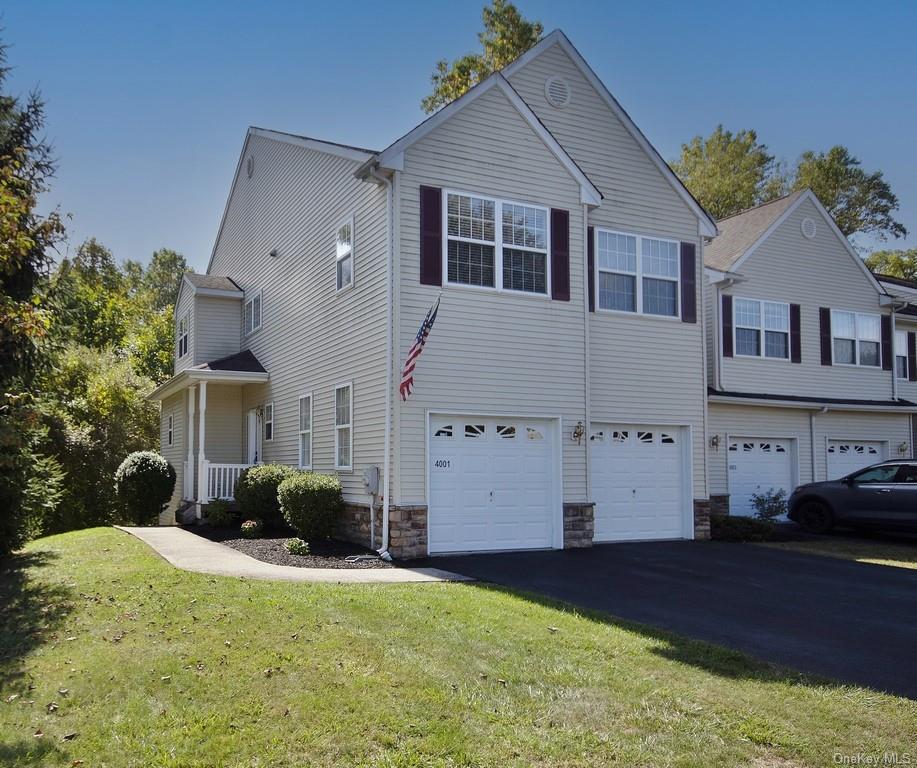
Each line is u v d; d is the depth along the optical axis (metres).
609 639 6.90
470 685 5.61
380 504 12.33
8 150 15.47
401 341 12.25
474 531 12.73
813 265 21.03
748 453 19.33
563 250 13.90
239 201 22.48
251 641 6.56
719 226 23.03
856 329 21.58
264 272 19.80
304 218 16.88
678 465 15.41
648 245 15.45
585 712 5.18
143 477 17.83
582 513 13.63
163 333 37.88
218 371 18.19
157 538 13.72
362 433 13.18
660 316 15.32
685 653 6.52
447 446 12.65
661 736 4.83
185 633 6.83
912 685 5.83
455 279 12.81
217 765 4.45
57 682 5.75
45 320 10.54
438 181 12.80
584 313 13.99
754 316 19.92
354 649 6.35
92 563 10.61
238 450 21.02
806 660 6.50
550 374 13.52
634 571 11.09
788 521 19.42
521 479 13.23
